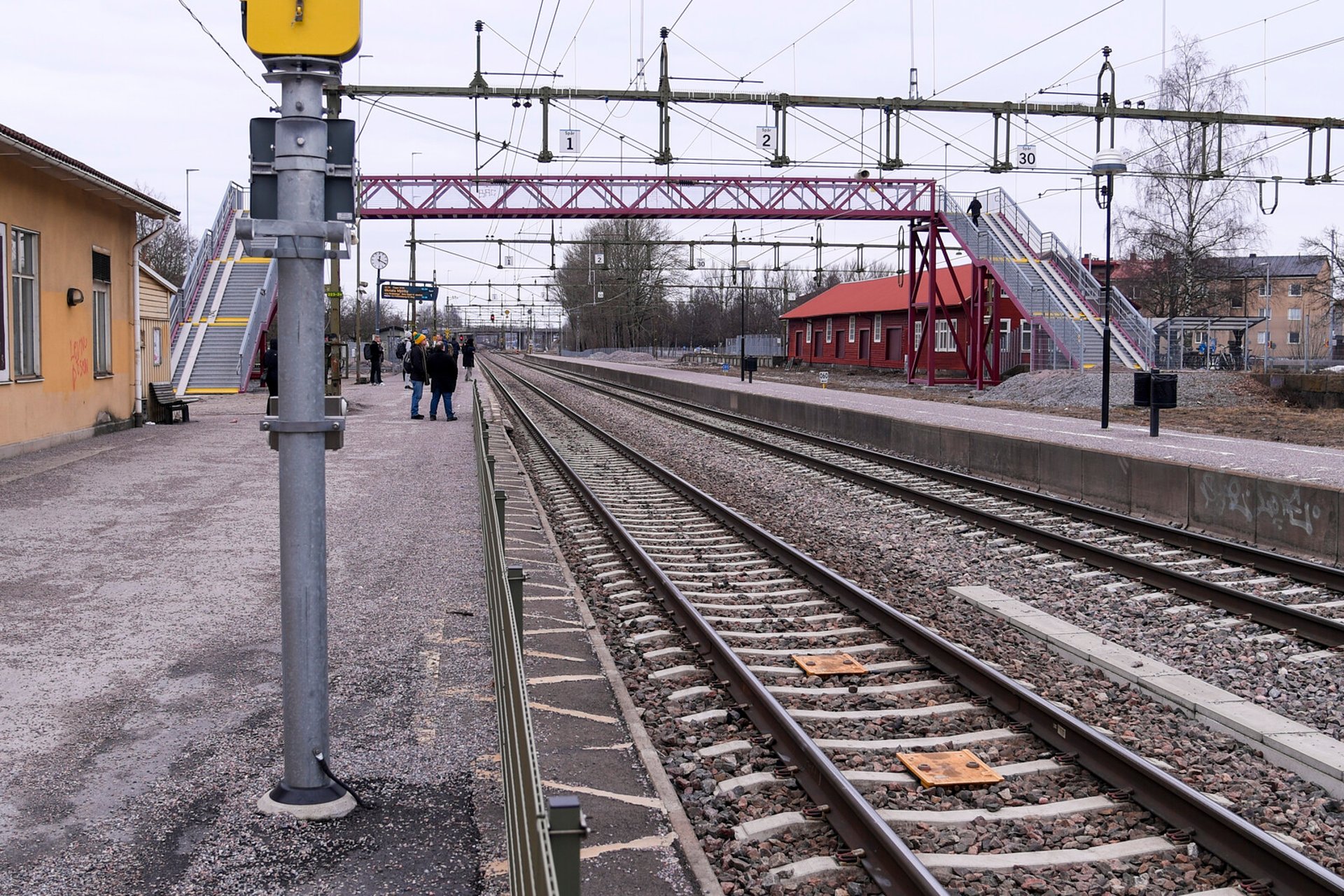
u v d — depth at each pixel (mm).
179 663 6902
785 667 7688
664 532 13172
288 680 4859
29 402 17531
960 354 43938
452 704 6336
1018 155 28578
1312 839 5148
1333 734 6590
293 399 4719
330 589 9125
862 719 6617
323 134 4621
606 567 10883
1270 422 26062
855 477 17953
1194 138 48375
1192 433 22172
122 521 11875
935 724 6543
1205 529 13750
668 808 5156
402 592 9047
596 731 6207
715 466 20750
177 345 36719
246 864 4371
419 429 24328
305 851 4496
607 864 4590
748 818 5234
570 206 38531
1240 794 5629
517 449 22406
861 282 75875
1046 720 6289
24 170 16938
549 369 82188
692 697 6953
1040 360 43156
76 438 19531
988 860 4820
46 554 10070
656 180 38875
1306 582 10719
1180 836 5004
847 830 4977
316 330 4742
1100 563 11367
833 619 8914
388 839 4629
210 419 25578
